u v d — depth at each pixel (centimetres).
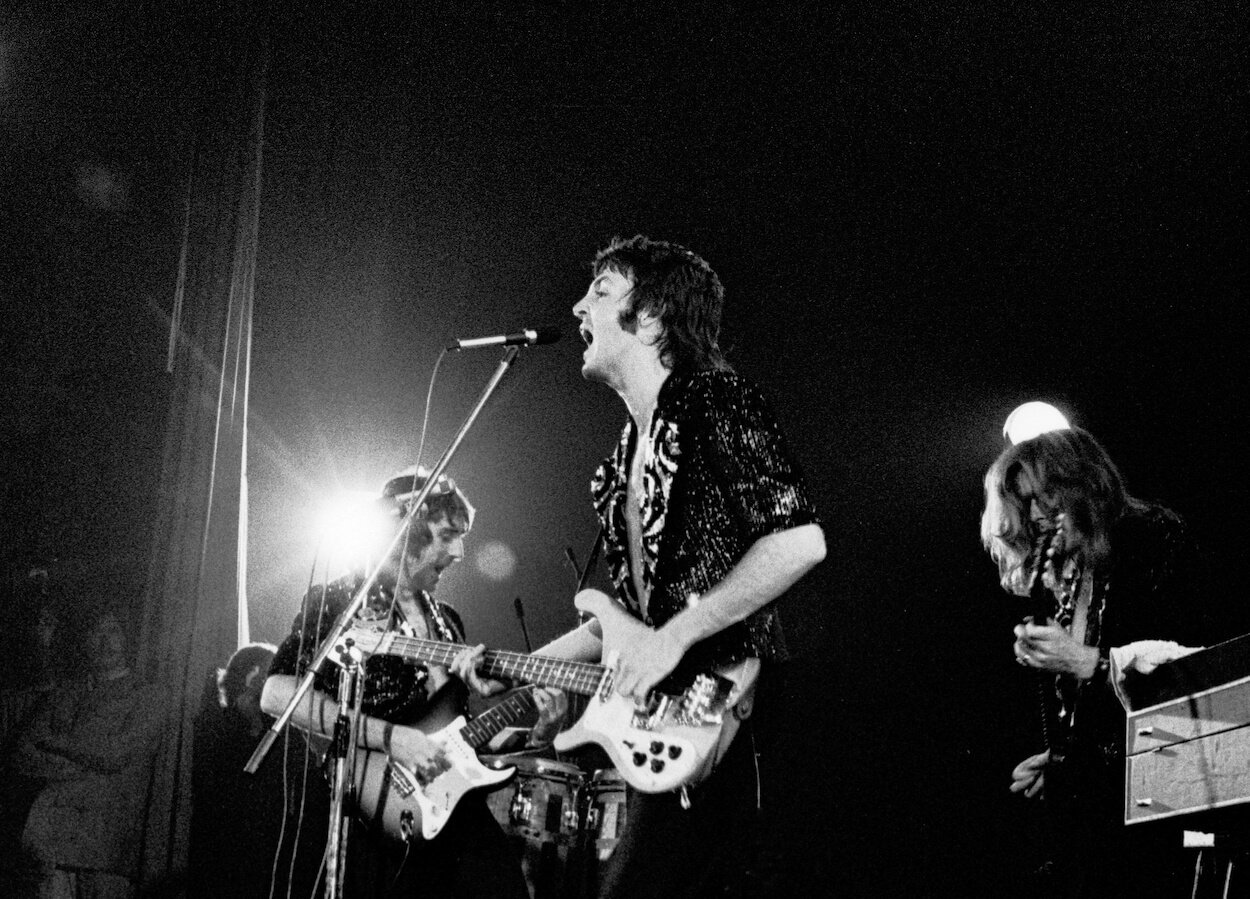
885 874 693
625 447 265
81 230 605
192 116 608
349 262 714
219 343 569
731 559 238
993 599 721
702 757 233
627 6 740
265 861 475
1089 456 292
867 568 744
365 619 396
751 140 767
